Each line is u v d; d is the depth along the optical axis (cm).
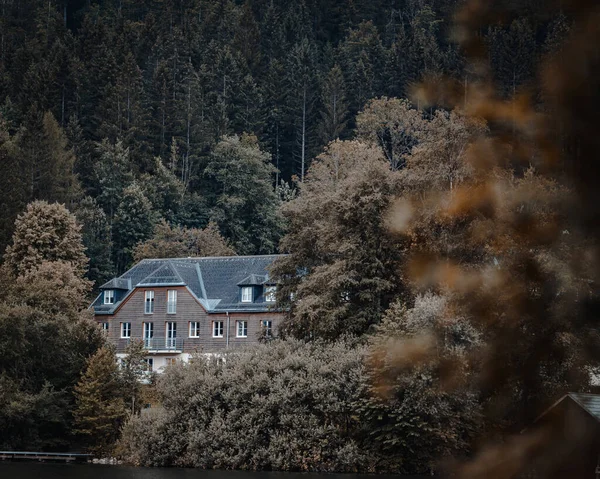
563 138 450
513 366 490
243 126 16088
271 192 13962
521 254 482
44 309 7344
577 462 476
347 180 5841
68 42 17588
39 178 12925
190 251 12075
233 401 5353
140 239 13025
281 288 6209
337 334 5622
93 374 6438
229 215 13725
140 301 9106
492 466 489
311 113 16100
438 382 519
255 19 19575
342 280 5456
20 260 9644
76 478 4522
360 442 5062
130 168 13912
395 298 5544
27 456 6122
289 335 5888
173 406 5569
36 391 6500
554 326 478
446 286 511
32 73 15562
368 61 16550
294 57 16800
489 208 493
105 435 6328
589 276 461
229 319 8700
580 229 457
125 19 19338
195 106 15812
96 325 7081
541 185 465
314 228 6006
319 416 5216
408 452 4878
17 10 19775
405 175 5475
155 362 8938
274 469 5091
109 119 14862
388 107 10988
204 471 5066
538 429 485
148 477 4588
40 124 13150
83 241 12462
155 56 17488
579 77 432
